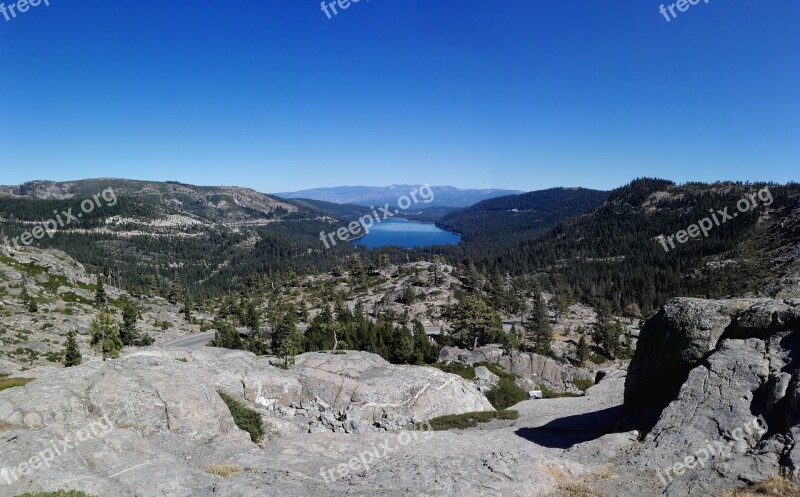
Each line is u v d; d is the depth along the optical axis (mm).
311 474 19984
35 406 20250
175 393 23625
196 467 19422
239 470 19344
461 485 17219
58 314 103750
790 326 22375
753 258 181500
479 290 169125
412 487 17594
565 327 136125
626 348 107562
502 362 72312
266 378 32031
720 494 16031
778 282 142250
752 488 15953
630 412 28469
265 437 25422
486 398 44062
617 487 17703
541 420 34438
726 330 24938
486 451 23828
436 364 61750
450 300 156250
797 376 19031
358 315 127625
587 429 29688
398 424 32688
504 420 36000
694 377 22578
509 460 19859
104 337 60219
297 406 32219
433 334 113750
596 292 196375
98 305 123938
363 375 37562
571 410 38562
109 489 15367
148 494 15406
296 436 25812
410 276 183750
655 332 27844
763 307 24062
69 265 144625
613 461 20312
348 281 190250
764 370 20828
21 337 83125
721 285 161625
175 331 118812
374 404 33719
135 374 24250
